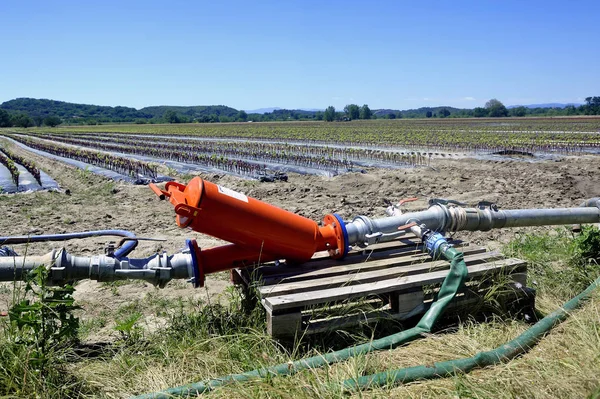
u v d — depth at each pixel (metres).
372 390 3.23
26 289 3.78
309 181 16.72
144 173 20.30
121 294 5.92
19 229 9.73
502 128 61.72
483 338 4.11
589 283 5.59
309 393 3.20
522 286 4.79
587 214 6.21
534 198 12.14
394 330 4.45
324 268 4.71
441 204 5.53
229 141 46.00
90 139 54.53
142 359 3.97
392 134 51.44
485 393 3.12
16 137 64.19
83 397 3.50
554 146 27.73
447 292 4.39
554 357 3.62
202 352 3.99
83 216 11.13
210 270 4.61
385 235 4.98
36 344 3.61
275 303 3.96
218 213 4.27
